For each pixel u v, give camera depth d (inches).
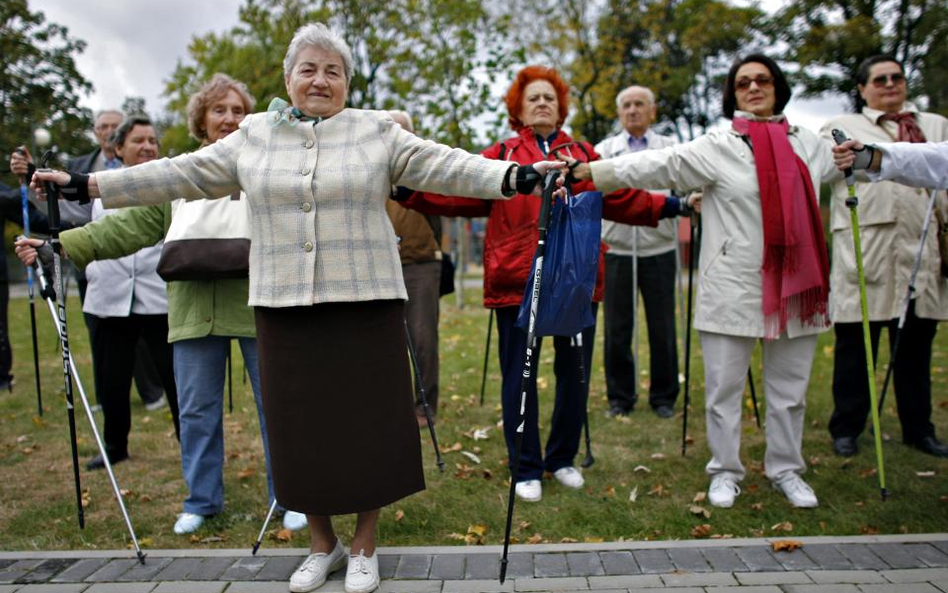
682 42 721.6
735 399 130.8
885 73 152.0
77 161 204.2
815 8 648.4
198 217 117.0
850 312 152.3
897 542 110.7
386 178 99.7
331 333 97.4
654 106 200.7
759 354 267.6
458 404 202.2
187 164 101.3
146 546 118.0
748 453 157.3
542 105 135.8
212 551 112.3
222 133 124.4
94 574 105.4
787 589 97.5
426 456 158.1
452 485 140.7
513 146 136.3
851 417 155.3
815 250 125.5
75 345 326.3
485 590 99.2
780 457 133.0
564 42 596.1
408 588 100.3
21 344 331.9
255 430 182.9
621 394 190.4
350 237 96.4
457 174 99.1
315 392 97.7
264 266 97.6
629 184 125.9
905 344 155.5
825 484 137.9
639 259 187.5
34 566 108.0
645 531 120.1
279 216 96.6
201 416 124.0
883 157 118.7
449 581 101.9
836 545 110.1
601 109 645.9
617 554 108.8
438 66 403.9
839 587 97.7
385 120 101.2
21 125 666.8
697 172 125.9
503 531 120.6
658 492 135.0
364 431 98.2
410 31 422.0
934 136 151.9
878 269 150.4
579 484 138.8
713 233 128.6
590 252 117.4
